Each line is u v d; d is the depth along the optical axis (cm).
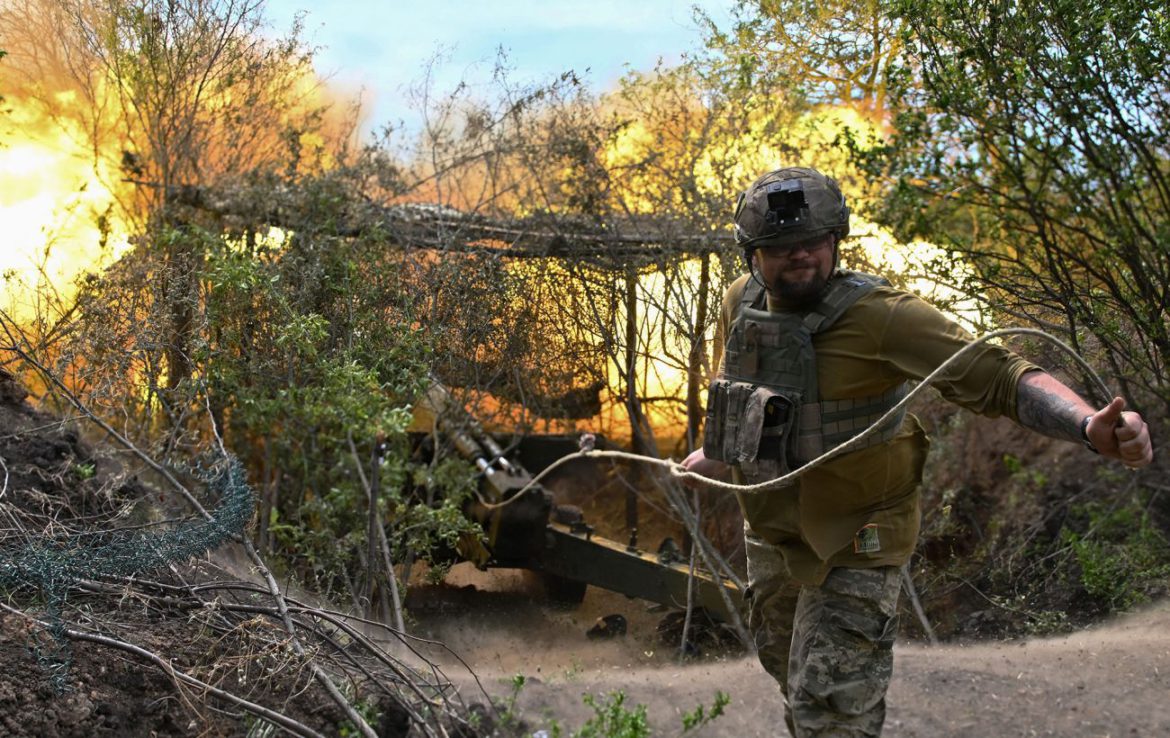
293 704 409
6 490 485
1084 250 717
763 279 374
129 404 667
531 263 765
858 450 367
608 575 740
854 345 362
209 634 426
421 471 718
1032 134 661
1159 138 657
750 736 501
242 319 672
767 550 404
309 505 662
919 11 642
